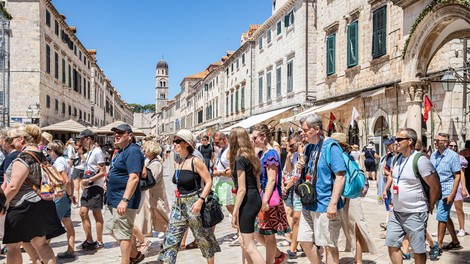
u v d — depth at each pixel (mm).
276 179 5852
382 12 17953
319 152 5223
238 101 40562
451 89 14836
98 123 59062
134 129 27250
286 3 27969
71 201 7484
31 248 5613
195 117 67188
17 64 28578
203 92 59656
